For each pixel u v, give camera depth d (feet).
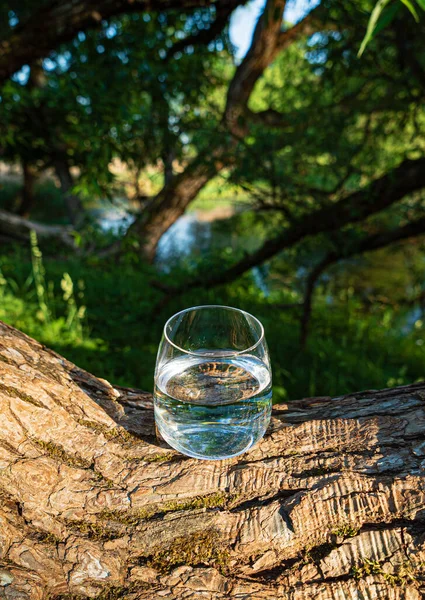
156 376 1.56
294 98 7.88
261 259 6.32
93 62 6.43
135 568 1.37
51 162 11.05
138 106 6.65
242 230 8.49
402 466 1.53
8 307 5.70
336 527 1.43
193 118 7.07
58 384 1.66
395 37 5.16
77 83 5.61
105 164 4.76
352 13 4.99
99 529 1.43
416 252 9.12
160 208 9.32
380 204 5.14
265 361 1.57
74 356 5.08
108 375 4.95
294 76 8.09
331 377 5.82
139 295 7.59
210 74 8.32
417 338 8.07
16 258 8.16
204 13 7.55
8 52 5.23
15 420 1.53
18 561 1.34
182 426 1.49
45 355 1.75
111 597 1.32
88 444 1.58
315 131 5.99
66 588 1.33
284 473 1.54
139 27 7.04
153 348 5.97
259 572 1.38
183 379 1.51
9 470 1.46
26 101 7.09
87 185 4.76
